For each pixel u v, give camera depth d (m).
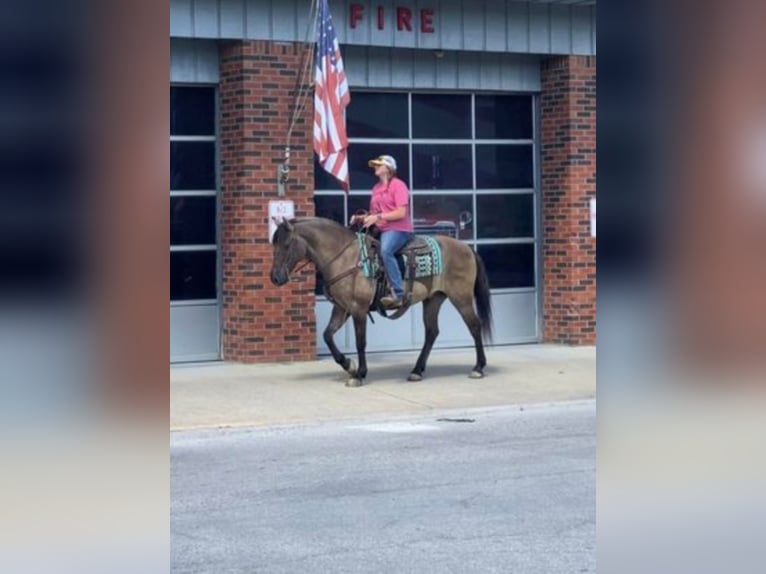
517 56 16.81
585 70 16.70
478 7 16.09
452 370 14.62
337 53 13.62
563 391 13.11
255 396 12.67
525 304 17.16
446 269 13.45
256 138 14.65
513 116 17.03
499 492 8.41
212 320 15.16
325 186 15.69
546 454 9.88
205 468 9.46
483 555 6.67
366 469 9.35
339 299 13.09
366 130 16.03
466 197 16.73
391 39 15.59
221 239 15.11
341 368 14.62
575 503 8.02
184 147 14.99
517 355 15.98
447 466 9.42
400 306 13.19
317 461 9.71
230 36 14.49
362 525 7.48
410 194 16.33
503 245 16.98
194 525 7.53
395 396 12.77
